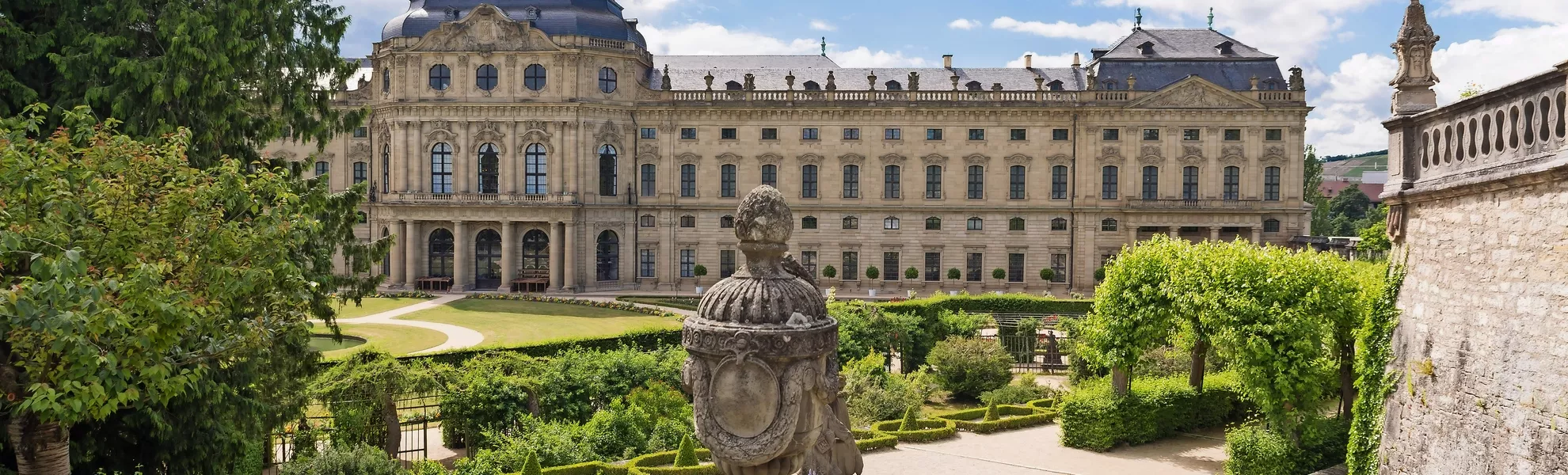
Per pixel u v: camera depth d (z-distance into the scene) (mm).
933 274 96625
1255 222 92500
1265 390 31516
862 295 93688
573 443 32031
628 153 95625
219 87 28438
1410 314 22469
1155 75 94688
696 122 95875
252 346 23312
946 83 100500
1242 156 92500
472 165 92938
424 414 36062
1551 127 16594
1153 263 36406
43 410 18500
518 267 95375
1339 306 31359
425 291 94000
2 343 21172
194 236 22188
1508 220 18188
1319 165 133250
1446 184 20375
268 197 29625
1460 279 20031
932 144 95688
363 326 64500
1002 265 96125
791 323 11812
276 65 33188
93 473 25391
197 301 20688
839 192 96250
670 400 36469
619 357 40000
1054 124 94688
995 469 33031
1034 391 46000
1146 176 93875
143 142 23594
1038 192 95250
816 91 95250
